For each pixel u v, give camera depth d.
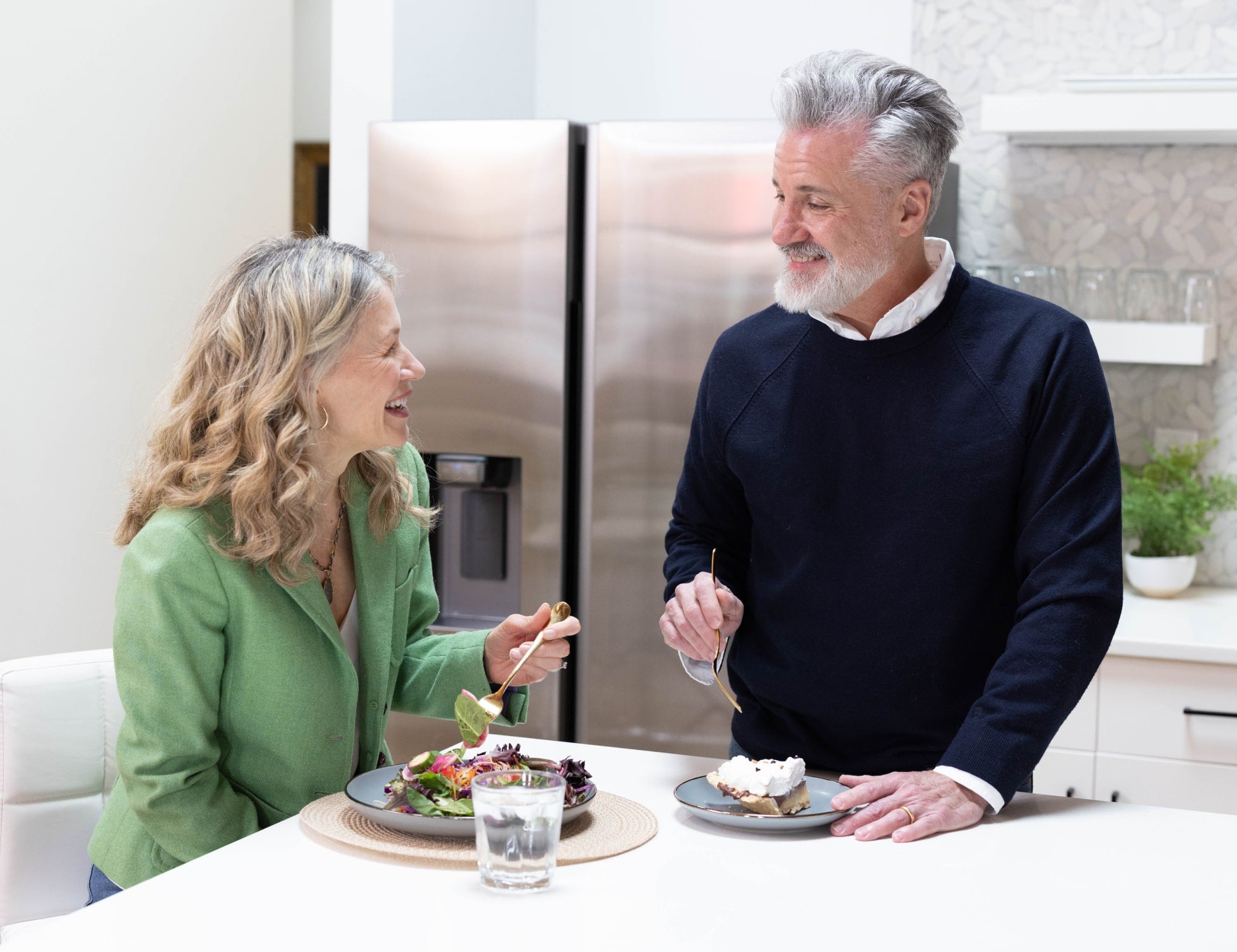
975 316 1.50
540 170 2.63
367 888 1.09
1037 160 2.96
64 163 3.05
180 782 1.33
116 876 1.42
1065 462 1.42
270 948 0.96
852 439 1.52
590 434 2.67
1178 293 2.78
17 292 2.97
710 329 2.58
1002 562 1.48
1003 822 1.30
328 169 4.88
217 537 1.38
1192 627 2.49
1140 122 2.58
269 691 1.38
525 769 1.24
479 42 3.12
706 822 1.28
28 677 1.66
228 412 1.38
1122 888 1.11
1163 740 2.42
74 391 3.12
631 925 1.01
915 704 1.50
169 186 3.32
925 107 1.44
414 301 2.72
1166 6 2.86
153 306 3.31
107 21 3.12
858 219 1.43
